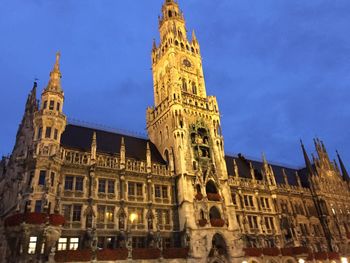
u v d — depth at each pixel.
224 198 61.94
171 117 64.75
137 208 52.81
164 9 86.38
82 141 56.28
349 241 81.62
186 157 60.56
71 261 39.72
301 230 75.56
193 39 82.62
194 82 76.00
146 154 60.34
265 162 79.81
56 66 55.69
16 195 47.16
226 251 56.03
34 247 39.19
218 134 69.12
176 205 57.22
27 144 52.31
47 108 49.84
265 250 61.47
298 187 83.06
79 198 47.31
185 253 50.25
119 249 44.12
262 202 72.94
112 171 52.62
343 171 101.12
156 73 79.81
